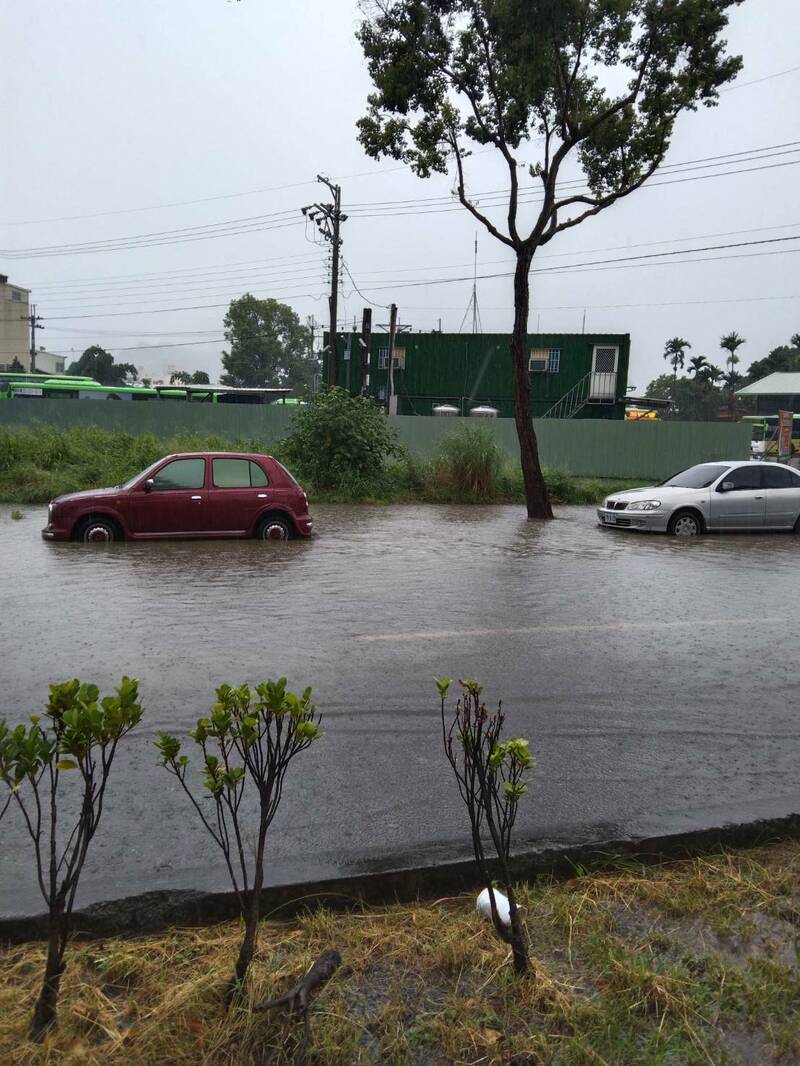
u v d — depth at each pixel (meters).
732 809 4.09
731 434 29.94
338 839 3.75
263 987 2.62
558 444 30.92
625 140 18.19
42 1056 2.35
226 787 4.25
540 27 16.17
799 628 8.23
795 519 16.89
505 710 5.61
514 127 17.75
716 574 11.52
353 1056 2.42
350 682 6.10
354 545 13.42
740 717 5.60
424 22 16.92
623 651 7.20
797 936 3.08
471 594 9.55
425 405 43.22
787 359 100.94
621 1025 2.58
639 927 3.13
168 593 9.15
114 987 2.71
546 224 18.98
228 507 13.32
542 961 2.89
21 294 78.00
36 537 13.38
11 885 3.29
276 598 9.02
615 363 41.22
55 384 36.75
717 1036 2.55
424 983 2.76
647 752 4.94
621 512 16.69
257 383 77.25
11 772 4.41
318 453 22.11
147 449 21.47
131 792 4.24
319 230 35.31
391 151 18.45
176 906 3.15
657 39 16.58
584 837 3.74
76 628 7.48
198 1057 2.40
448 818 3.98
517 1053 2.45
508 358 42.19
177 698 5.63
